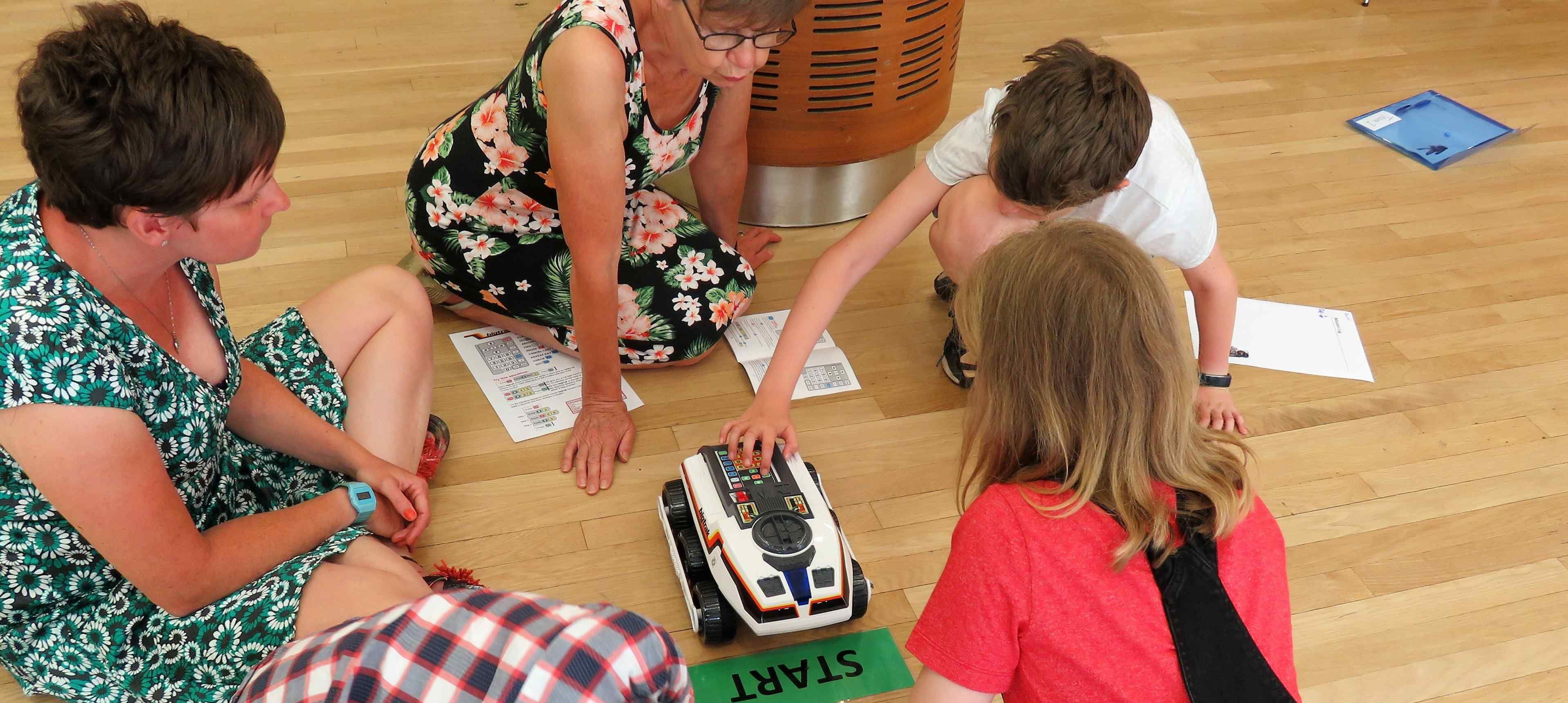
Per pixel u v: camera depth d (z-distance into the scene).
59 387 1.03
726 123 2.01
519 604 0.63
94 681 1.23
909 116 2.33
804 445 1.90
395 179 2.51
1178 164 1.66
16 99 0.95
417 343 1.63
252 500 1.46
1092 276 0.96
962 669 1.00
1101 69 1.46
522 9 3.38
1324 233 2.54
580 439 1.83
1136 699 0.94
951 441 1.93
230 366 1.30
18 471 1.12
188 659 1.21
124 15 0.96
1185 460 0.99
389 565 1.30
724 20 1.39
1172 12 3.59
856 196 2.46
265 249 2.25
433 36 3.18
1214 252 1.75
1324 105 3.08
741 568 1.45
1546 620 1.65
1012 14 3.51
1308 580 1.69
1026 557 0.97
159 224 1.03
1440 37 3.49
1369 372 2.13
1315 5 3.68
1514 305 2.34
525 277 1.95
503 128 1.80
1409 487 1.88
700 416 1.95
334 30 3.17
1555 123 3.04
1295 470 1.90
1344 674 1.55
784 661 1.52
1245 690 0.91
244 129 0.98
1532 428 2.02
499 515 1.73
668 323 1.98
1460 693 1.53
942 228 1.83
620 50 1.57
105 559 1.20
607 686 0.59
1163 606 0.95
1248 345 2.18
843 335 2.16
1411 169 2.81
